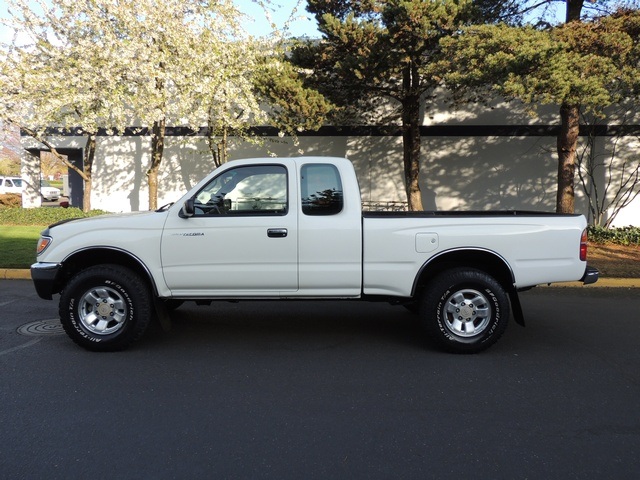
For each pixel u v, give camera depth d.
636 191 14.90
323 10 11.73
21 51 12.81
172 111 12.76
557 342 5.76
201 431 3.59
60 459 3.20
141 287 5.24
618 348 5.55
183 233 5.20
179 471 3.07
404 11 9.86
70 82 12.08
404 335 6.03
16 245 11.60
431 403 4.08
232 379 4.59
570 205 12.24
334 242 5.21
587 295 8.35
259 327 6.34
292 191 5.26
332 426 3.68
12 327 6.20
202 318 6.76
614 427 3.68
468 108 15.35
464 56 9.41
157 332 6.09
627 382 4.55
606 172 14.98
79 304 5.24
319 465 3.15
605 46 9.40
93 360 5.06
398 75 12.27
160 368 4.85
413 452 3.32
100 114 12.26
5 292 8.17
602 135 14.92
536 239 5.26
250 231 5.18
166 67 12.05
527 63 8.80
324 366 4.95
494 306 5.23
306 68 12.12
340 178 5.29
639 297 8.20
